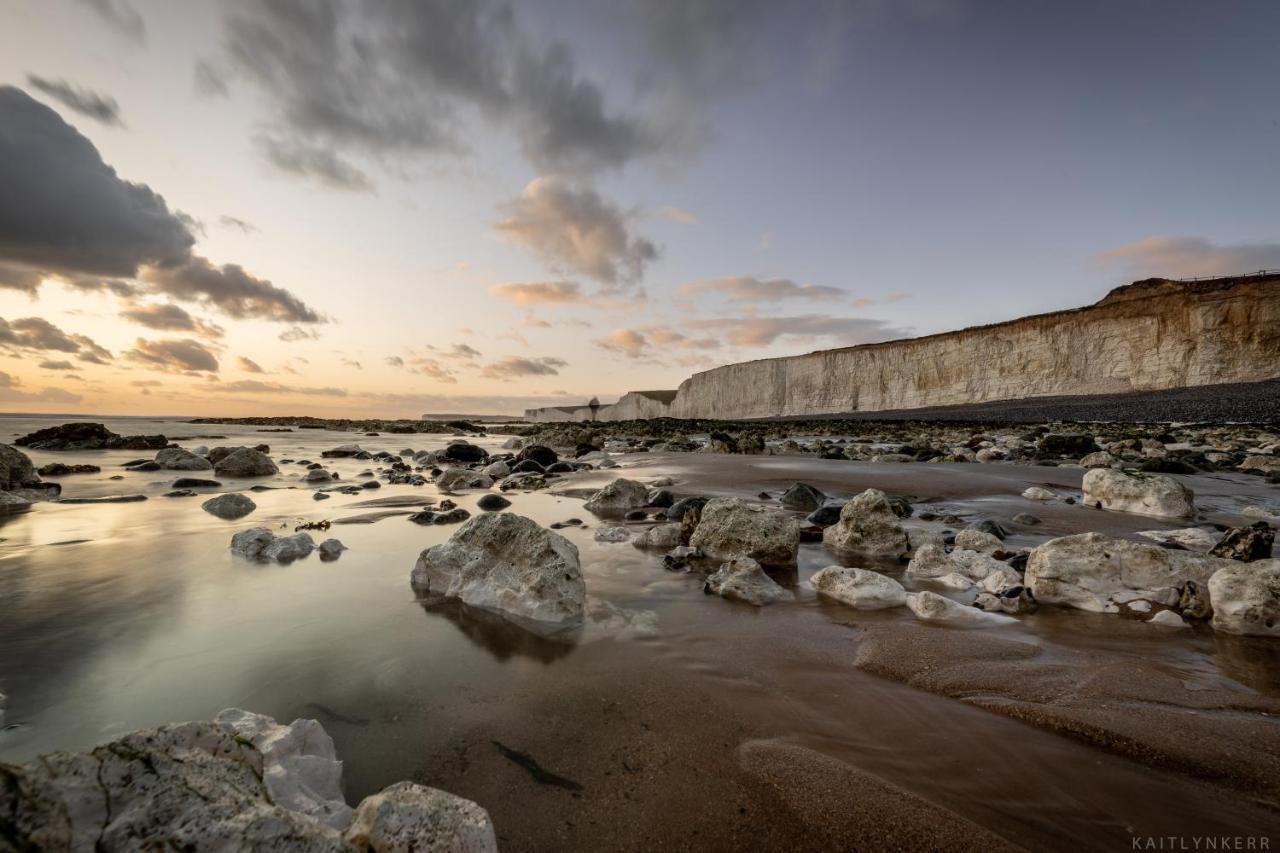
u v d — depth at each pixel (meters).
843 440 30.16
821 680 3.35
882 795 2.32
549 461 18.44
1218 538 6.47
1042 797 2.34
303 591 4.94
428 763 2.51
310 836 1.62
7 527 7.68
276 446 29.41
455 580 4.88
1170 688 3.22
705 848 2.06
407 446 30.25
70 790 1.48
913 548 6.60
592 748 2.64
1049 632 4.12
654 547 6.85
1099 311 54.66
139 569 5.59
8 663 3.45
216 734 1.94
